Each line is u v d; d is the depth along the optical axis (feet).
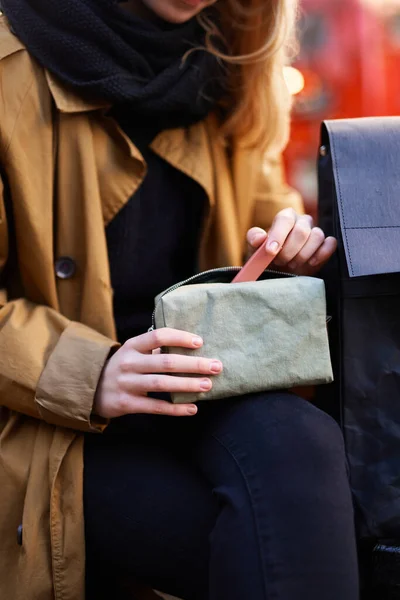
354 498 3.80
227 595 2.93
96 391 3.51
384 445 3.82
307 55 7.88
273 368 3.37
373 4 7.83
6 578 3.61
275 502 2.98
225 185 4.44
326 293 4.16
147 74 4.08
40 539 3.55
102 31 3.84
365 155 3.89
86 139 3.93
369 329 3.84
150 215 4.26
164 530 3.38
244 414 3.33
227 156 4.58
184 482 3.49
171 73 4.09
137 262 4.23
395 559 3.77
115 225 4.13
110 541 3.51
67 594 3.50
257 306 3.38
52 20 3.87
